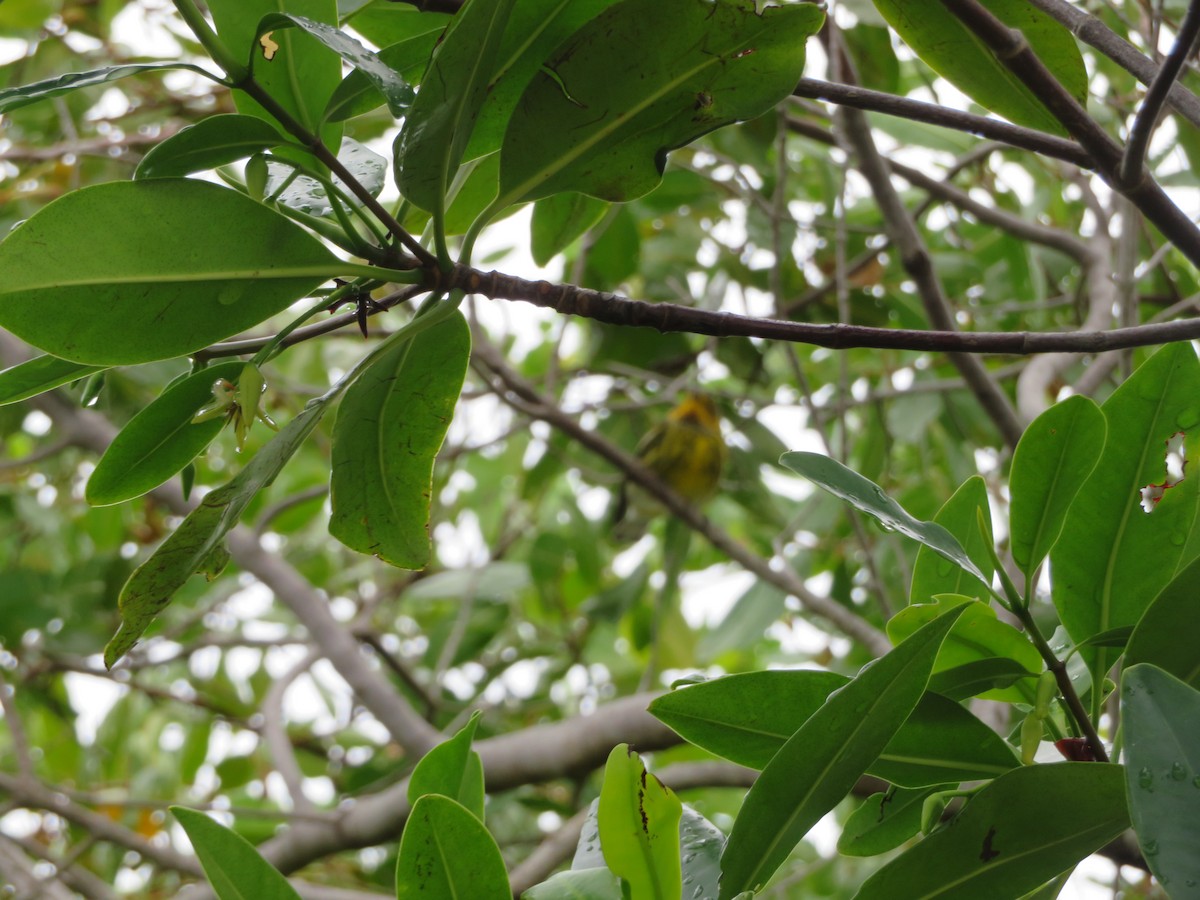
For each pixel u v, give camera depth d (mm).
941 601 726
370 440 800
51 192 1930
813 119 2006
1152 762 633
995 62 852
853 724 680
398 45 781
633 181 768
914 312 1989
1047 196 1975
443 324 776
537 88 747
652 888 704
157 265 714
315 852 1735
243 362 754
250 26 740
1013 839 693
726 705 734
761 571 1942
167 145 709
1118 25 1494
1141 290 2006
